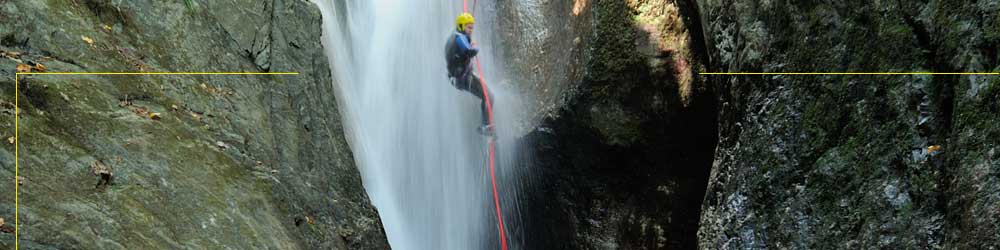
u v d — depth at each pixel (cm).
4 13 555
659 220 942
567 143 958
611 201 976
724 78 782
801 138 665
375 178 938
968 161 502
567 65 960
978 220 480
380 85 1012
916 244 538
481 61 1066
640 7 899
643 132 912
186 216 536
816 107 654
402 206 988
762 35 717
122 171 528
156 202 526
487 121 900
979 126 502
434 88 1054
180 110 619
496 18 1073
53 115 523
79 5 614
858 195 600
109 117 558
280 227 604
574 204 997
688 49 875
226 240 543
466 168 1049
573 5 990
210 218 549
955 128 519
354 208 731
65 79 552
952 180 516
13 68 525
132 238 486
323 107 784
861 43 614
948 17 536
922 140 553
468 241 1053
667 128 903
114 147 539
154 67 632
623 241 966
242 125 659
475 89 891
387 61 1034
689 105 880
